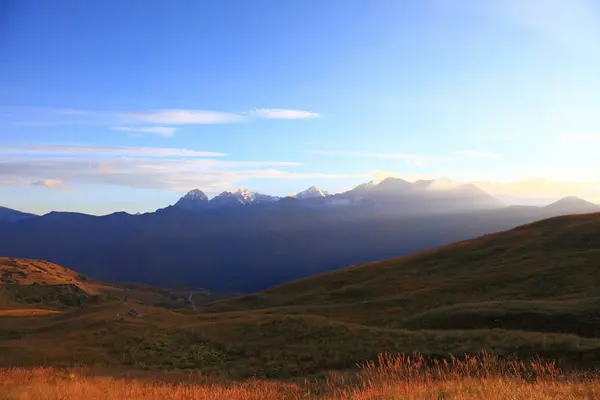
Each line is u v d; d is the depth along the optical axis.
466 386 10.91
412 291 62.69
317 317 41.00
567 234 71.44
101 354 34.62
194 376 27.09
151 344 37.16
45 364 30.52
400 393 10.73
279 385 20.62
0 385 15.42
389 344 30.84
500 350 26.03
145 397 14.55
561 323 35.72
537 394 9.89
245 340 37.16
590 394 10.03
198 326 42.16
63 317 52.81
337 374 24.02
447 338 29.69
